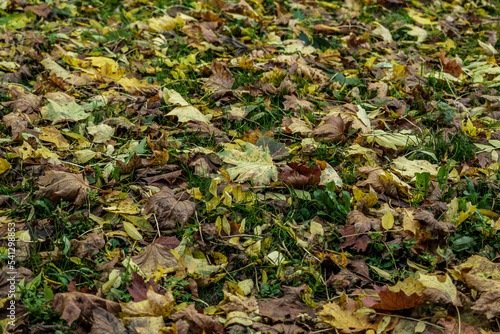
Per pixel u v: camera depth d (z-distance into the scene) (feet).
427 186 8.75
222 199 8.69
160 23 15.31
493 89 13.14
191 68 13.14
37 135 10.07
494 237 8.01
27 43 13.74
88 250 7.44
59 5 16.38
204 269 7.21
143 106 11.44
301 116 11.30
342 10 18.29
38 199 8.25
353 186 9.04
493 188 9.05
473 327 6.32
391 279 7.27
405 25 17.03
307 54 14.32
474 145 10.48
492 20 19.03
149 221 8.12
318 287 7.19
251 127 11.06
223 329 6.22
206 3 17.25
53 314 6.39
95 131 10.35
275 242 7.99
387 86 12.72
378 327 6.33
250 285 7.07
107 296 6.62
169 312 6.30
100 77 12.52
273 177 8.94
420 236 7.68
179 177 9.23
